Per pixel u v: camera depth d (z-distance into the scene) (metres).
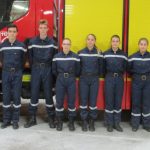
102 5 5.95
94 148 5.04
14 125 5.89
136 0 5.91
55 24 6.34
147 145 5.20
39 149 4.96
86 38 5.93
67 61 5.75
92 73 5.80
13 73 5.79
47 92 5.99
